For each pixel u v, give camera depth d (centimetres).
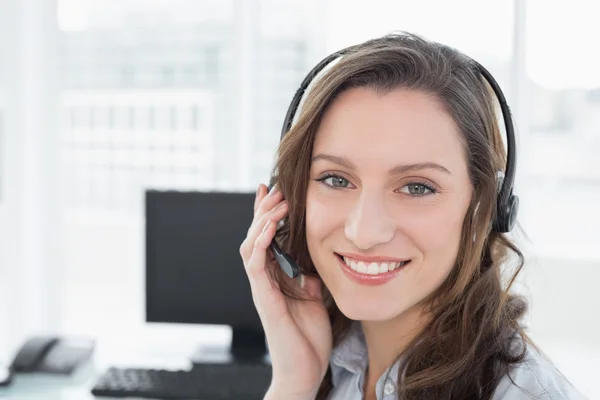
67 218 264
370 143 73
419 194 75
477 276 83
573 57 226
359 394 93
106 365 180
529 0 225
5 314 248
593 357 229
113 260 265
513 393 76
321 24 244
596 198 230
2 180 244
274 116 251
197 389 155
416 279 77
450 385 81
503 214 85
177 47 252
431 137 73
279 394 94
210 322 176
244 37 244
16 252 246
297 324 95
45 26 252
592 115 228
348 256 78
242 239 172
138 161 259
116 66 256
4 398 154
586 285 230
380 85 74
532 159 232
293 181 86
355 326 98
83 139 260
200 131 254
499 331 82
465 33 229
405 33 85
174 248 175
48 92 254
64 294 264
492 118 83
